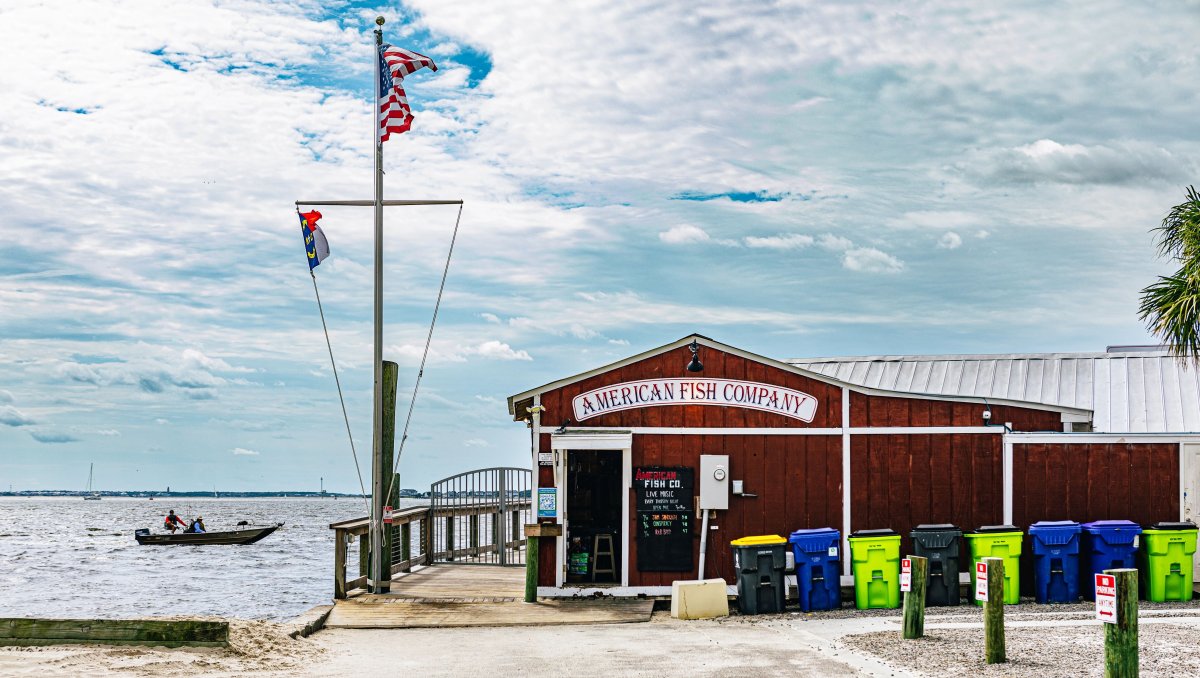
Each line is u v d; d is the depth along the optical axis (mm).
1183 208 17484
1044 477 17219
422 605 16547
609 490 19500
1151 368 23188
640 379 17578
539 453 17391
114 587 28484
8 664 10781
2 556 42344
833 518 17344
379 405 18047
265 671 11227
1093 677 10242
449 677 10922
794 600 17172
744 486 17406
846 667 11164
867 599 16234
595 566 17750
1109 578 9328
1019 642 12258
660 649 12688
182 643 12047
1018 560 16391
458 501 23062
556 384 17500
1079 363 24031
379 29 18797
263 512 151875
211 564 37156
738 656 12016
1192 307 16938
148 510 166125
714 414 17500
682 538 17297
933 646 12203
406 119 18641
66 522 97250
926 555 16359
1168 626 13234
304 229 18531
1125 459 17109
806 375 17578
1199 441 16953
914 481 17391
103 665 10906
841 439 17469
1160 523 16406
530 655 12391
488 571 20844
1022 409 17578
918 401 17531
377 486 17906
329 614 15703
